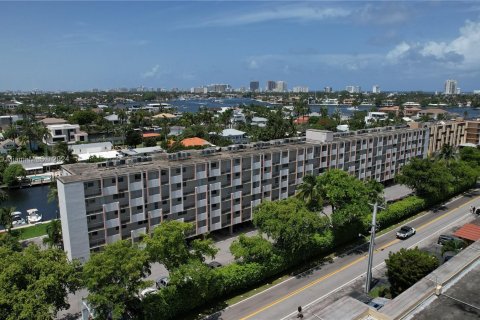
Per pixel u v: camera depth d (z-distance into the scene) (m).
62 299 39.03
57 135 179.50
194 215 71.12
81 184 58.56
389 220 77.44
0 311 34.06
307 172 90.12
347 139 99.88
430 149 135.38
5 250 39.50
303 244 57.28
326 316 30.98
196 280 43.75
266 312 48.62
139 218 65.00
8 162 130.62
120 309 37.88
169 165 68.12
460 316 31.17
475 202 94.44
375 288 53.72
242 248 52.94
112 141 188.62
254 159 78.38
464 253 41.06
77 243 59.22
